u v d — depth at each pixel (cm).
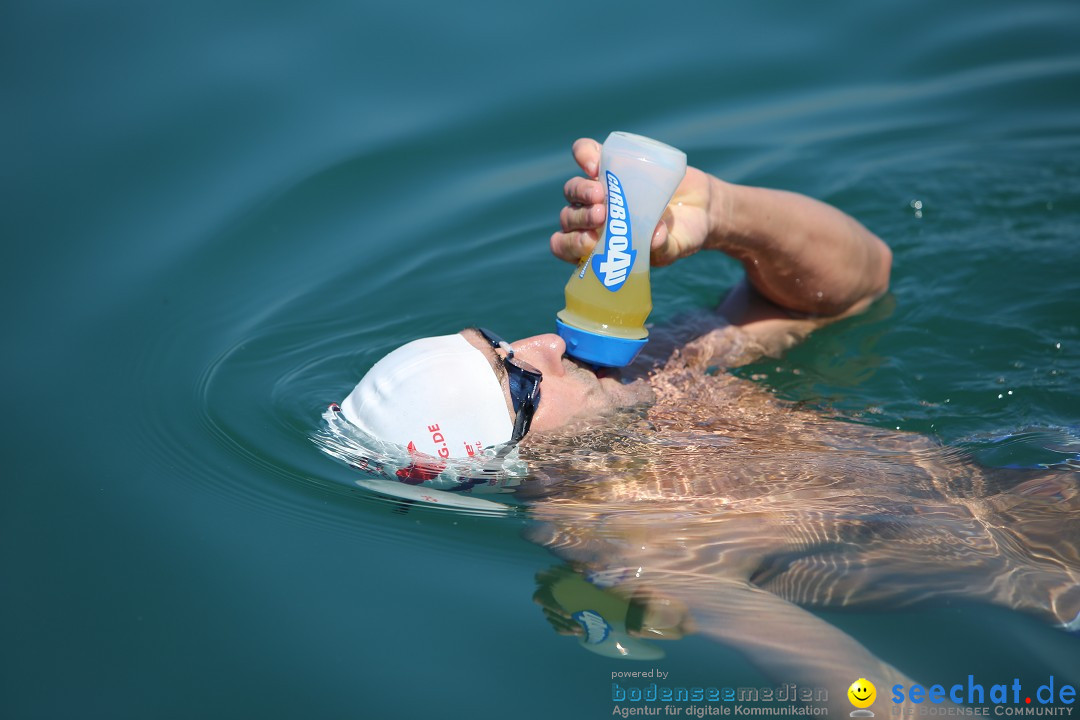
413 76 1376
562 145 1280
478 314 1024
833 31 1501
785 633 588
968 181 1217
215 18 1446
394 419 693
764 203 795
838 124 1329
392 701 582
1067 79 1393
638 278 670
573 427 709
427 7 1496
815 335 920
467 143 1280
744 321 899
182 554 692
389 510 729
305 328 992
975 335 939
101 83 1325
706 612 618
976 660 593
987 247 1097
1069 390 852
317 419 828
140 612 645
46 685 595
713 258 1130
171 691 589
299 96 1325
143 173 1198
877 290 930
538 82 1379
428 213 1173
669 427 746
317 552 691
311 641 621
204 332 986
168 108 1289
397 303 1038
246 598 654
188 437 819
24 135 1240
